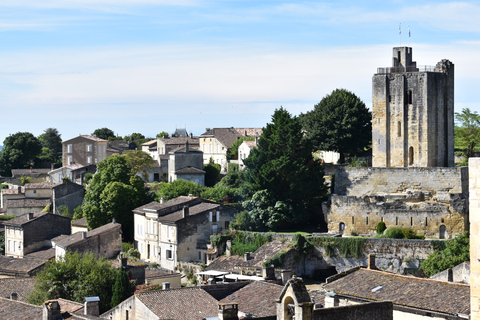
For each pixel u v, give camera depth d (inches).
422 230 4731.8
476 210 1190.3
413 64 5290.4
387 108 5206.7
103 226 5305.1
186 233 4913.9
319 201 5300.2
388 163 5211.6
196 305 2731.3
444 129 5172.2
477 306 1189.7
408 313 2502.5
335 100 5871.1
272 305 2610.7
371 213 4881.9
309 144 5354.3
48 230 5575.8
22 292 3656.5
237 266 4498.0
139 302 2721.5
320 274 4690.0
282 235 4768.7
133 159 7273.6
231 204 5398.6
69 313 2564.0
